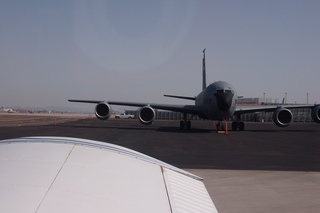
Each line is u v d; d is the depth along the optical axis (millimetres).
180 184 3814
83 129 30156
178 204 3273
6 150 3600
